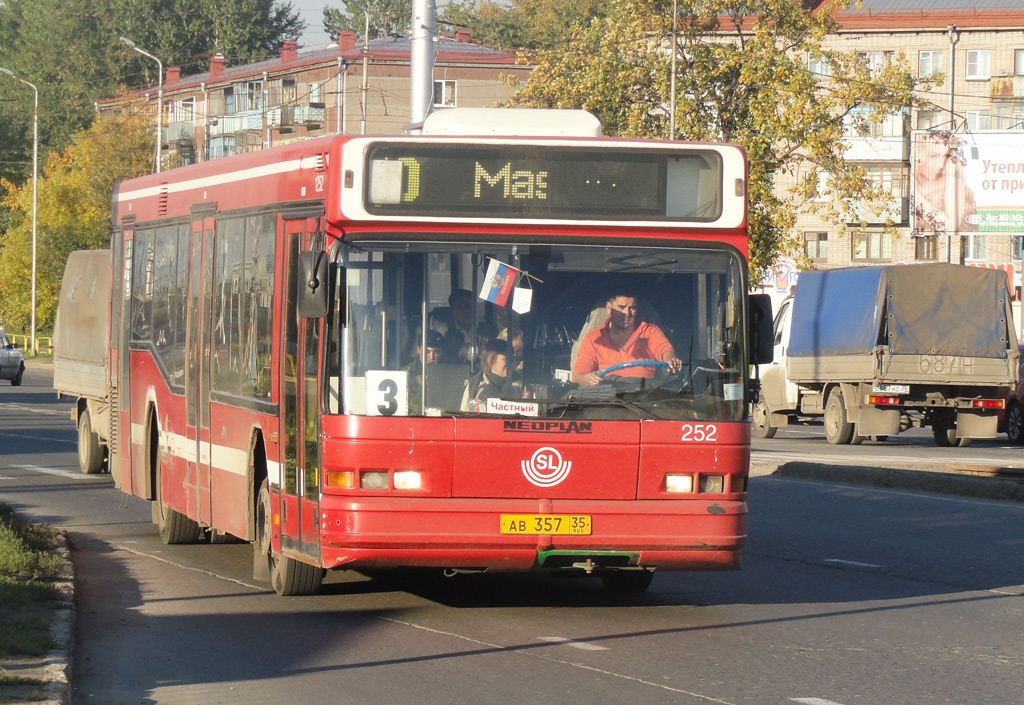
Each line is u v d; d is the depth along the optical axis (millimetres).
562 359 13406
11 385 72312
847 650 13031
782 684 11570
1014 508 24766
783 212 67875
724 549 13508
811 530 21906
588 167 13703
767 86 67125
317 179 13961
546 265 13555
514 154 13594
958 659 12664
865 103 68500
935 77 71250
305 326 13867
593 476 13305
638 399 13461
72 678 11430
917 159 80250
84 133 117062
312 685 11500
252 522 15945
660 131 67812
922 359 40531
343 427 13133
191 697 11070
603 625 14188
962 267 40750
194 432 18125
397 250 13336
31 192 113250
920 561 18797
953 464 31078
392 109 116062
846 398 41875
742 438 13625
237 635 13570
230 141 129750
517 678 11742
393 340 13227
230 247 16875
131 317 21891
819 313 43438
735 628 14086
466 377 13258
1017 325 97562
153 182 20828
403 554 13117
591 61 67250
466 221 13484
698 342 13695
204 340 17781
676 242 13797
